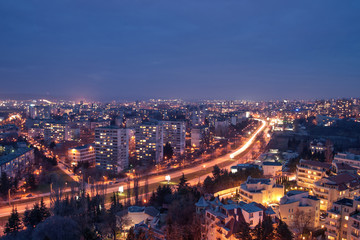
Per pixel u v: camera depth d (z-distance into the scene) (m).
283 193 135.62
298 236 109.00
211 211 109.50
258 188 133.50
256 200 126.94
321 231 117.12
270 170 186.50
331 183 133.50
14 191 177.50
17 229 127.19
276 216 112.25
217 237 102.81
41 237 114.06
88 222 128.88
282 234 94.12
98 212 137.38
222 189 157.12
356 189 136.25
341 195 130.25
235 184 161.62
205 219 112.38
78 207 142.50
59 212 133.75
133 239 102.44
